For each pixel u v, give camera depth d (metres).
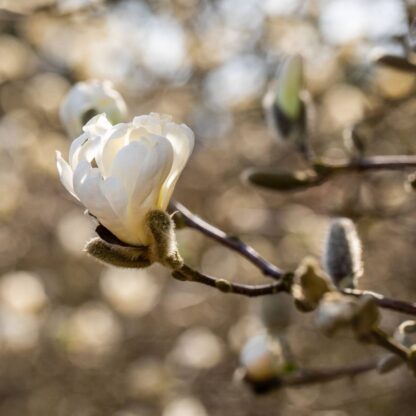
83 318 1.65
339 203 1.32
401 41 0.90
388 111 1.37
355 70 1.53
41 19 1.54
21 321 1.56
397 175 1.32
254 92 1.85
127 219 0.73
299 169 1.77
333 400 1.55
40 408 1.65
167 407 1.54
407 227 1.35
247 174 0.89
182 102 1.92
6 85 2.04
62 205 1.93
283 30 1.71
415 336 0.87
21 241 1.88
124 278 1.63
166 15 1.76
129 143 0.72
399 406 1.51
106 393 1.67
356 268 0.78
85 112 0.86
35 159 1.82
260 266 0.82
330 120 1.60
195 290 1.78
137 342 1.73
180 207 0.83
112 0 1.52
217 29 1.81
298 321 1.57
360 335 0.72
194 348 1.65
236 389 1.61
